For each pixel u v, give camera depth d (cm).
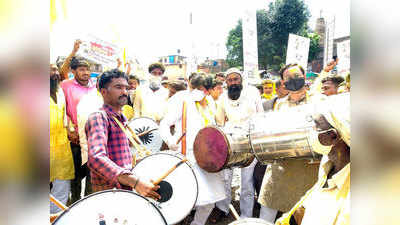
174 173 218
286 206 243
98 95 313
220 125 342
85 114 296
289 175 243
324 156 190
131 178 173
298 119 192
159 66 458
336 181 160
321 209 160
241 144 227
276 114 213
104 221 135
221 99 349
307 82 347
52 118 280
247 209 303
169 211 209
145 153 281
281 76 305
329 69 313
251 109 330
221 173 279
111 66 362
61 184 287
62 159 287
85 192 329
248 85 345
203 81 309
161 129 308
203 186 256
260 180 306
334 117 160
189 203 212
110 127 199
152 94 445
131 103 447
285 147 199
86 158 301
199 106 304
